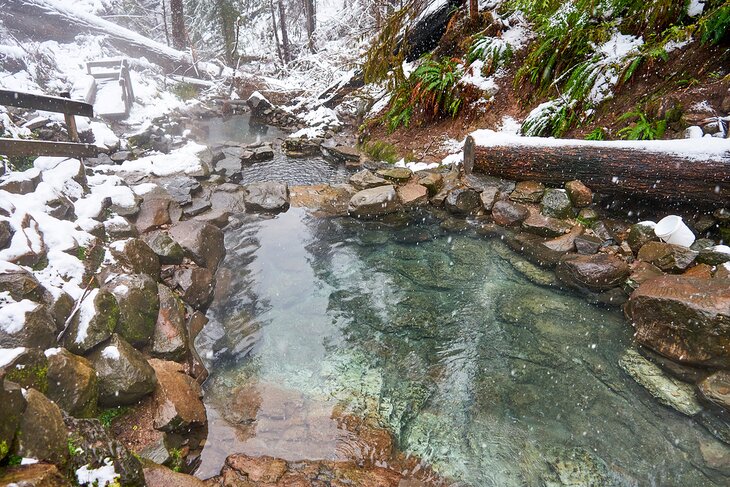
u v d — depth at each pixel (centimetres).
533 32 848
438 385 385
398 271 545
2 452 193
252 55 1809
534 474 308
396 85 946
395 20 904
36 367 268
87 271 410
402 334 446
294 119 1253
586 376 386
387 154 884
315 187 765
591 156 566
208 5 1927
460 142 809
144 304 394
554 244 544
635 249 507
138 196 602
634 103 620
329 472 301
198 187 691
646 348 400
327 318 469
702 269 436
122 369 321
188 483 267
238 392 376
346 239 617
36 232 407
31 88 861
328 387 382
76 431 238
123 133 920
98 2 1669
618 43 673
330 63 1541
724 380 345
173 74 1470
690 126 538
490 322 455
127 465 241
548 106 687
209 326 454
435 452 324
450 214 661
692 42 603
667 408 349
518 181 654
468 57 869
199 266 524
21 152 492
